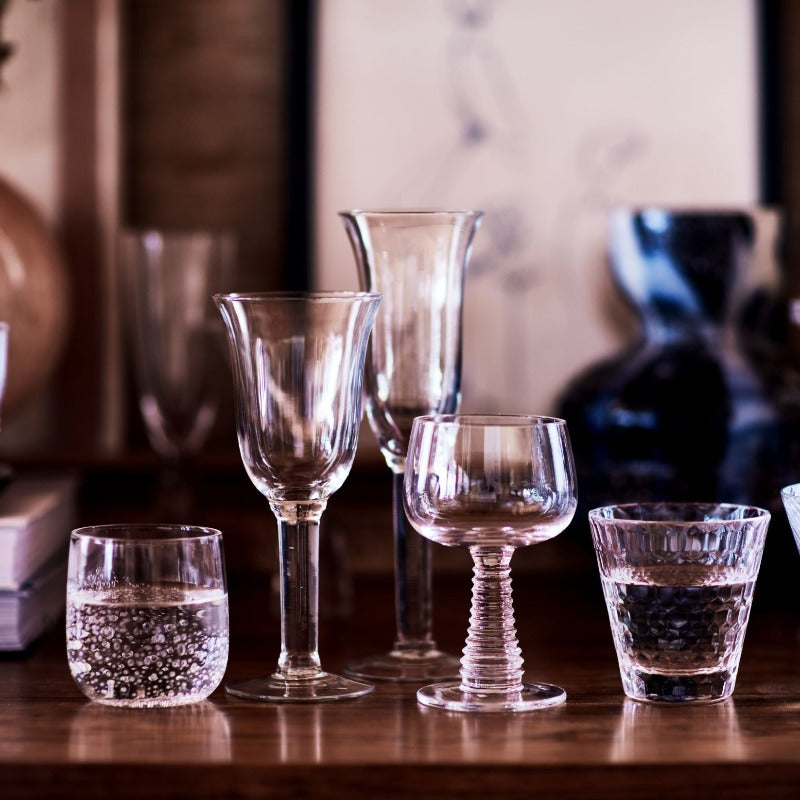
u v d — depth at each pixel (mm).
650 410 1649
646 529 1329
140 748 1252
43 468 1771
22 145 1787
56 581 1563
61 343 1757
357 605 1650
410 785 1229
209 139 1810
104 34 1780
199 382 1730
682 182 1822
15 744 1258
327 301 1312
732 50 1820
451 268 1402
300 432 1324
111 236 1791
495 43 1813
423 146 1812
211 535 1337
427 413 1408
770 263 1729
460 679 1400
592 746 1257
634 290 1734
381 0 1808
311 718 1310
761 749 1252
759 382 1674
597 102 1817
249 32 1807
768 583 1639
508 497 1298
